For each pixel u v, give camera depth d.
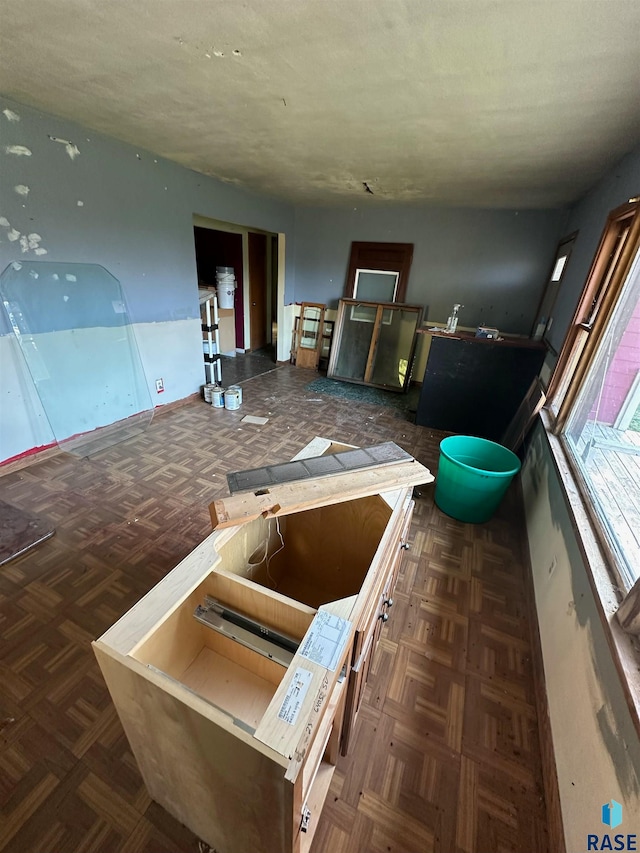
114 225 2.75
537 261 4.09
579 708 1.03
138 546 1.93
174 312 3.49
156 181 2.98
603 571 1.12
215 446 3.02
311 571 1.70
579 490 1.54
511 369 3.26
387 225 4.62
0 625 1.49
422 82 1.53
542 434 2.31
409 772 1.14
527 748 1.22
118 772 1.09
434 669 1.45
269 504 1.17
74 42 1.38
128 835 0.98
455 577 1.91
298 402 4.12
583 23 1.09
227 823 0.85
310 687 0.71
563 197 3.23
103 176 2.58
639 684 0.80
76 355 2.70
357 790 1.09
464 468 2.17
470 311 4.54
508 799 1.10
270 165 3.00
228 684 1.03
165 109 2.00
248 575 1.39
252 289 5.75
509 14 1.08
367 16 1.15
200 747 0.71
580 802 0.90
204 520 2.14
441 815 1.06
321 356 5.44
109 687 0.79
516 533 2.26
